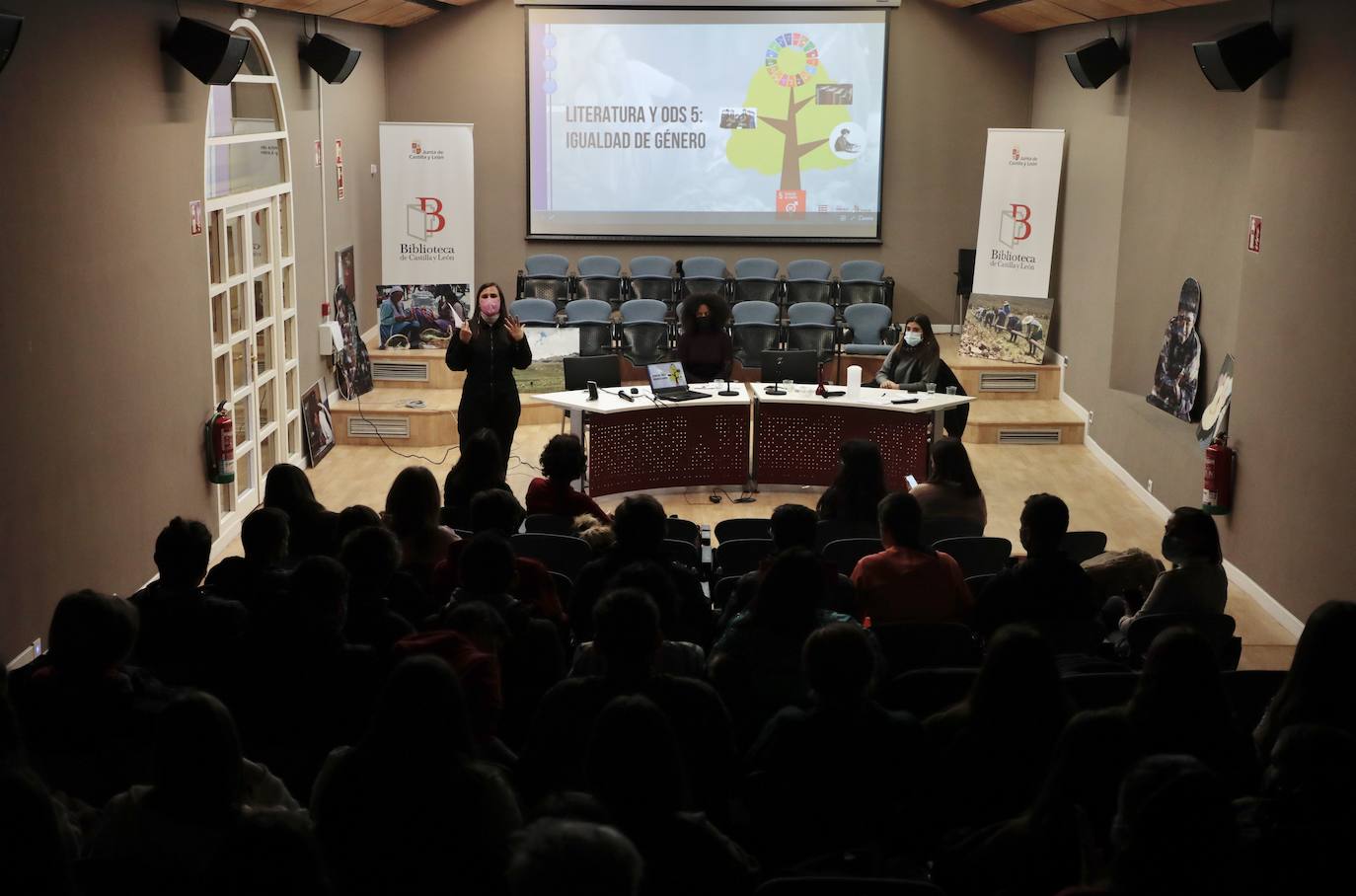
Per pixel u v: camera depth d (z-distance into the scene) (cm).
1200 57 790
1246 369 831
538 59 1480
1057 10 1193
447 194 1281
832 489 691
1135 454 1070
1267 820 266
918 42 1475
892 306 1534
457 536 534
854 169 1500
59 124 650
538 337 1257
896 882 250
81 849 278
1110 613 566
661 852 236
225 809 257
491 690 345
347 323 1239
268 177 1040
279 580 429
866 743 302
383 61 1466
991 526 970
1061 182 1334
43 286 634
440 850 251
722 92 1486
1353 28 682
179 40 782
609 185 1509
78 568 680
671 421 1013
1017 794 312
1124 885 204
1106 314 1160
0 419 591
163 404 797
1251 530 820
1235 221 956
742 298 1426
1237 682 426
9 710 289
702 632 492
